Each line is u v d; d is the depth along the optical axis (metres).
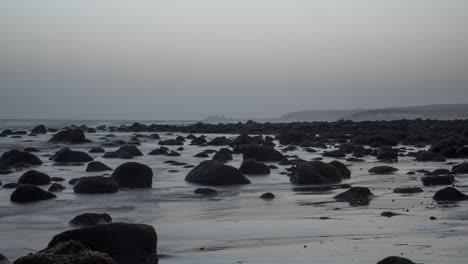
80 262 5.86
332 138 43.97
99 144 38.84
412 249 7.84
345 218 10.78
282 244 8.59
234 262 7.49
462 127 50.28
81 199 14.02
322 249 8.07
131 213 11.95
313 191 15.45
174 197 14.41
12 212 12.10
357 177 18.83
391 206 12.17
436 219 10.33
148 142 42.72
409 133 46.56
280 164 23.53
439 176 16.11
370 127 58.09
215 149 34.12
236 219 11.05
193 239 9.16
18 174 20.14
